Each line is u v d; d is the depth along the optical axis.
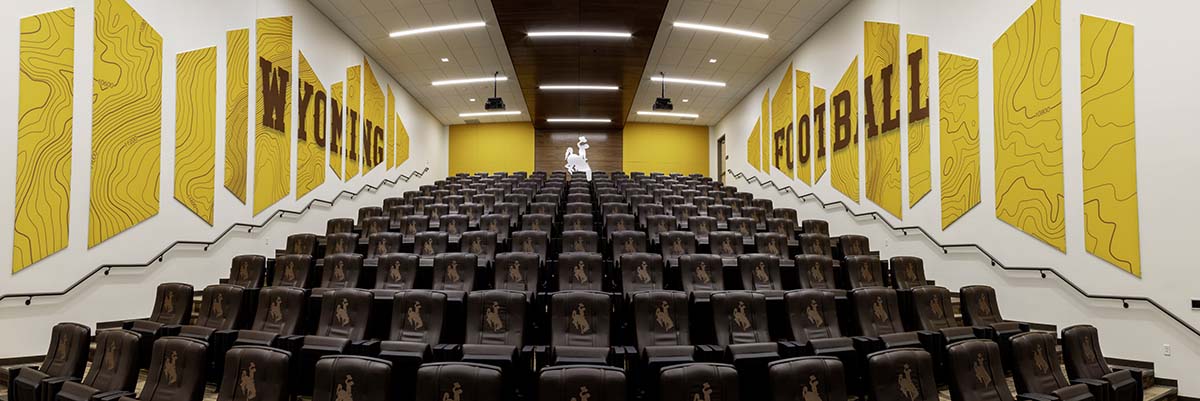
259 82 7.22
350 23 9.30
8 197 4.44
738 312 4.22
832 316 4.40
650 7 7.76
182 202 5.95
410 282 5.19
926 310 4.65
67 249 4.82
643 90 13.75
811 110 9.87
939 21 6.54
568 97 12.97
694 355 3.75
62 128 4.78
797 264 5.60
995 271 5.71
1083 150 4.82
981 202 5.89
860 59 8.16
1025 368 3.33
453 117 16.92
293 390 3.75
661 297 4.18
